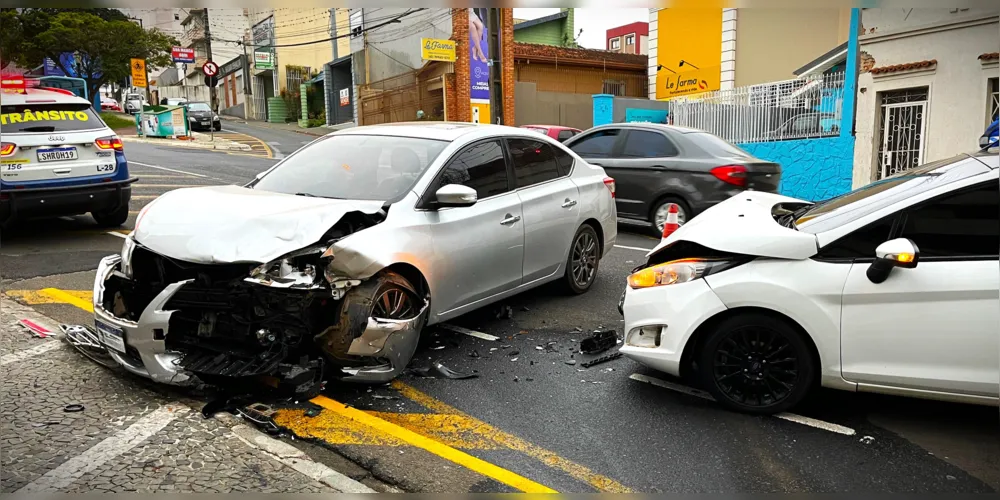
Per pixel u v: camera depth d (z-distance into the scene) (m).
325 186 4.90
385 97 30.11
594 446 3.65
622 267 7.75
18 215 7.74
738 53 20.84
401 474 3.34
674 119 17.16
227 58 52.22
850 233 3.76
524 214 5.43
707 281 3.96
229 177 14.61
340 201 4.46
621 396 4.28
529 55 24.48
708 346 4.02
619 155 9.77
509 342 5.24
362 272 3.99
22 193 7.62
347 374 4.06
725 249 3.95
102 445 3.48
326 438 3.66
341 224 4.33
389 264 4.11
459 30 24.69
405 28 28.33
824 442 3.69
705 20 21.44
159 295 3.93
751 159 9.12
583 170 6.48
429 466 3.42
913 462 3.48
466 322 5.70
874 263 3.57
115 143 8.43
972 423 3.89
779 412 3.96
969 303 3.47
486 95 25.44
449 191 4.42
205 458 3.39
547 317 5.84
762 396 3.98
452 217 4.71
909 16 12.27
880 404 4.14
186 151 21.77
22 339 4.94
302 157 5.41
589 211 6.32
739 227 4.09
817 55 19.11
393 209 4.40
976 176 3.63
